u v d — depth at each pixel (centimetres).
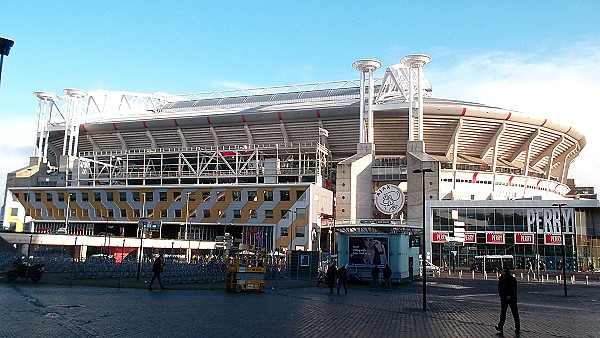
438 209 7112
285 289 3034
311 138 9219
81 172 9444
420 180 7681
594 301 2803
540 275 5716
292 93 11344
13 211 9438
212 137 9525
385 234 3800
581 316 2048
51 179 9612
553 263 6612
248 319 1620
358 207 8075
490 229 6888
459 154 9300
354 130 8931
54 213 9156
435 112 8425
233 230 8169
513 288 1545
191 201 8256
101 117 10350
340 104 8950
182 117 9362
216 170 8919
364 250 3800
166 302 2022
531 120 8631
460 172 8662
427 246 6994
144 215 8481
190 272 3231
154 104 11994
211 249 5856
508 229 6812
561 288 3859
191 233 8256
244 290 2688
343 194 8019
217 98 11950
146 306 1852
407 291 3186
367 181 8162
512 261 6625
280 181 8850
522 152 9412
